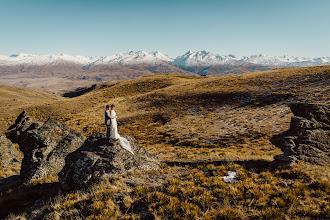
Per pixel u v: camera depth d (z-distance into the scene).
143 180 9.93
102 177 9.99
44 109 61.84
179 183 9.31
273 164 11.52
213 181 9.59
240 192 8.19
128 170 10.78
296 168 9.83
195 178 10.12
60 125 16.08
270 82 50.59
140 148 13.42
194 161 13.77
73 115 56.25
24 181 12.86
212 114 39.88
